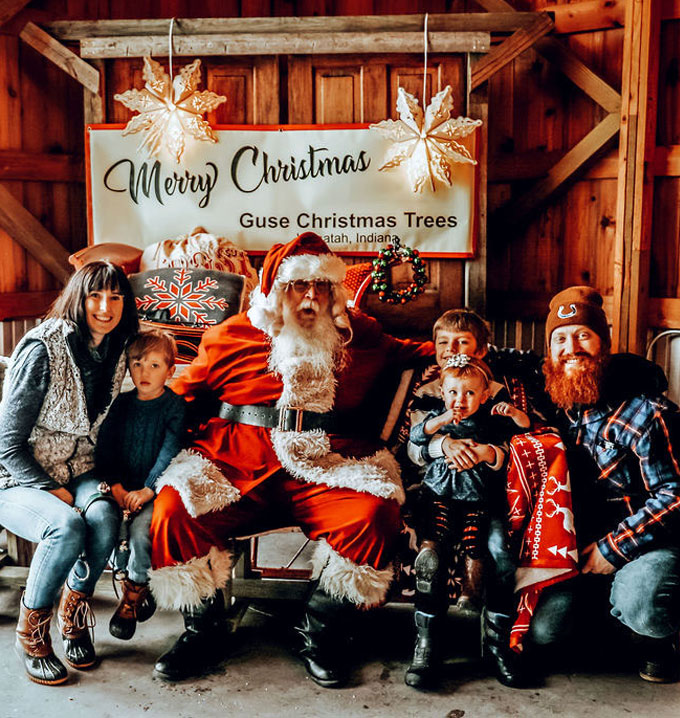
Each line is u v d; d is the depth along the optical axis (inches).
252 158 142.7
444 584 97.9
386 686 98.6
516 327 167.5
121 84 144.9
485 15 138.6
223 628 108.1
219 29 140.9
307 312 106.5
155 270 131.7
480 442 100.7
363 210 142.0
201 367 109.6
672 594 92.5
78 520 96.3
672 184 143.6
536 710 93.0
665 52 141.9
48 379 98.0
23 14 154.6
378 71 140.1
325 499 101.1
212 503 99.4
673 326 144.1
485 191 141.0
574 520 100.0
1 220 154.3
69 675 100.3
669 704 94.2
